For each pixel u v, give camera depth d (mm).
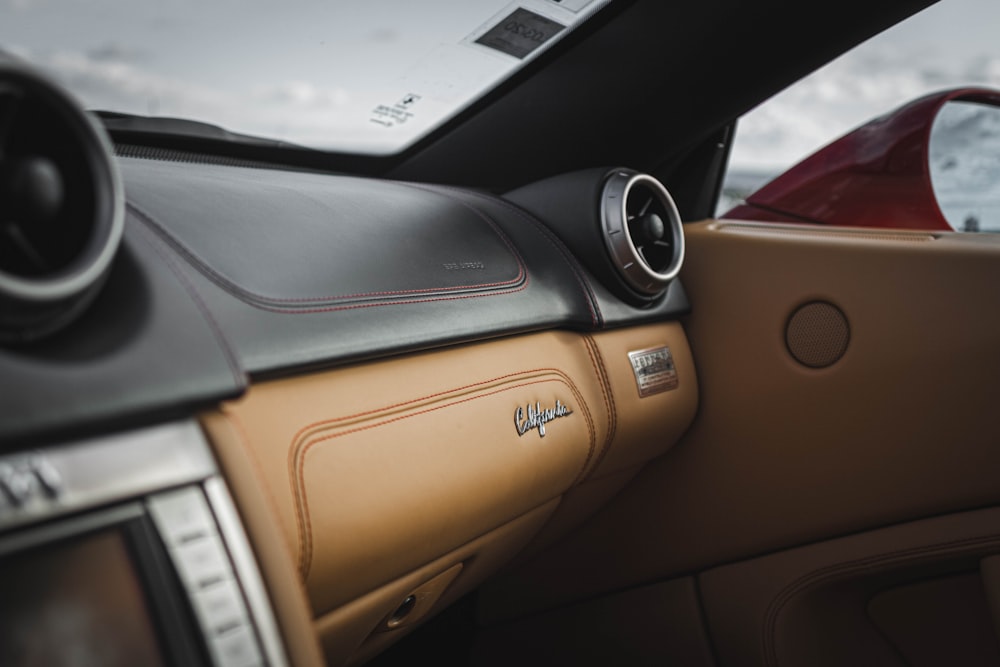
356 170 1495
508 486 923
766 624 1274
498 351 959
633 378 1167
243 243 727
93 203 485
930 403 1156
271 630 485
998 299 1122
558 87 1361
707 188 1434
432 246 968
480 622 1520
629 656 1398
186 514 480
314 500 676
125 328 523
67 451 446
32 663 401
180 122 1229
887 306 1188
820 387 1235
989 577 1115
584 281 1135
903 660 1211
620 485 1324
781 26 1191
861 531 1214
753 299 1296
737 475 1310
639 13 1248
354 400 739
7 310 433
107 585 433
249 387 592
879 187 1396
